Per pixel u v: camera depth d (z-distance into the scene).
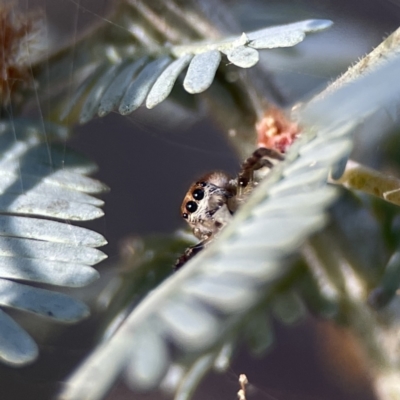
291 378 0.15
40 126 0.15
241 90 0.15
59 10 0.15
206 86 0.14
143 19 0.15
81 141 0.15
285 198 0.13
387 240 0.15
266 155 0.15
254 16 0.15
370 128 0.14
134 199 0.15
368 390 0.15
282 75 0.15
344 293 0.14
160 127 0.15
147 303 0.13
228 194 0.15
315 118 0.14
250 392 0.15
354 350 0.15
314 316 0.15
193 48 0.15
